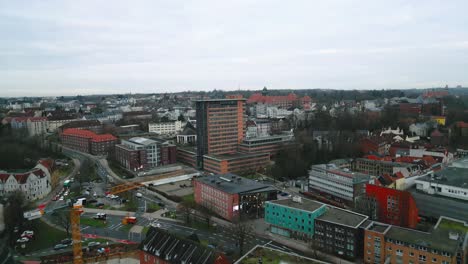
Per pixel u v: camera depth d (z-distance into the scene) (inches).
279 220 6628.9
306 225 6259.8
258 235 6619.1
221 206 7519.7
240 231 5944.9
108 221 7273.6
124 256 5684.1
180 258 4707.2
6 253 4446.4
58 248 5940.0
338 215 6284.5
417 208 7160.4
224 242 6230.3
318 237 6067.9
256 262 4237.2
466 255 5196.9
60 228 6806.1
